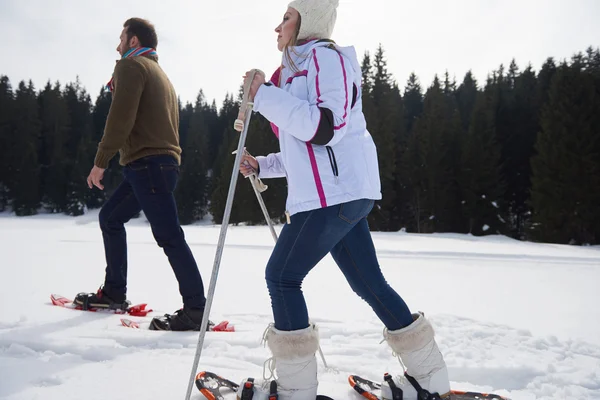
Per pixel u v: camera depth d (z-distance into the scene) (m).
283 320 1.69
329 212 1.65
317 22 1.77
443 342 2.83
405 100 53.50
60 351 2.30
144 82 2.78
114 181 44.12
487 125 30.70
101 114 57.97
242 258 7.41
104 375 1.98
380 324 3.17
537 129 33.59
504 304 4.32
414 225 32.25
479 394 1.87
